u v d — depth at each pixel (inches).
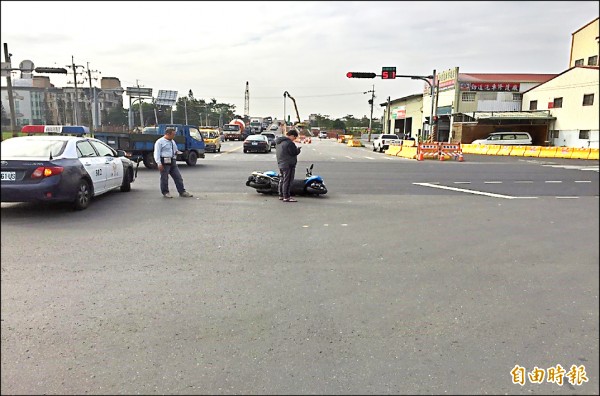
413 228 287.7
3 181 290.8
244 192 441.4
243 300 161.6
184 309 152.8
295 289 173.5
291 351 126.8
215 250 225.9
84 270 190.9
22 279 178.5
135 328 138.1
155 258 210.2
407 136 2285.9
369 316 150.3
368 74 1181.1
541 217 332.5
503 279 189.5
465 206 380.8
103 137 624.4
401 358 124.2
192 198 396.2
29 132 585.0
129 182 426.0
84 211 323.3
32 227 269.9
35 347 125.4
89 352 123.6
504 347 131.1
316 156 1170.0
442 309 157.1
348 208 359.9
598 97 1381.6
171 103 3213.6
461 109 1833.2
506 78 1911.9
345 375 115.6
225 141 2379.4
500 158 1195.9
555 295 171.9
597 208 376.5
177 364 119.0
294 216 320.5
